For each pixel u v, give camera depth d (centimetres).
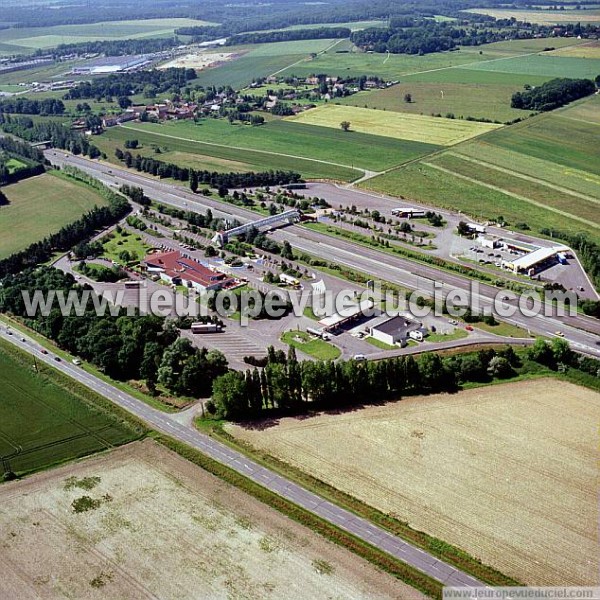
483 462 15638
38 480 15638
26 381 19938
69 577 12962
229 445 16650
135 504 14750
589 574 12625
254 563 13100
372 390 18538
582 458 15638
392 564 12938
